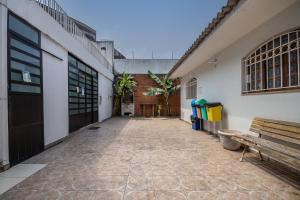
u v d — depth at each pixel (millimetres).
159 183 2959
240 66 5164
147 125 9945
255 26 4395
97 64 10578
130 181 3029
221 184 2920
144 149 4977
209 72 7562
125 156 4355
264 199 2492
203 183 2955
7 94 3529
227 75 5930
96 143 5688
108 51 15906
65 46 6156
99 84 11320
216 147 5184
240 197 2541
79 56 7559
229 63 5801
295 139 3119
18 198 2516
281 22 3705
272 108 3924
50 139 5246
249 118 4742
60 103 5895
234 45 5496
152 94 15016
